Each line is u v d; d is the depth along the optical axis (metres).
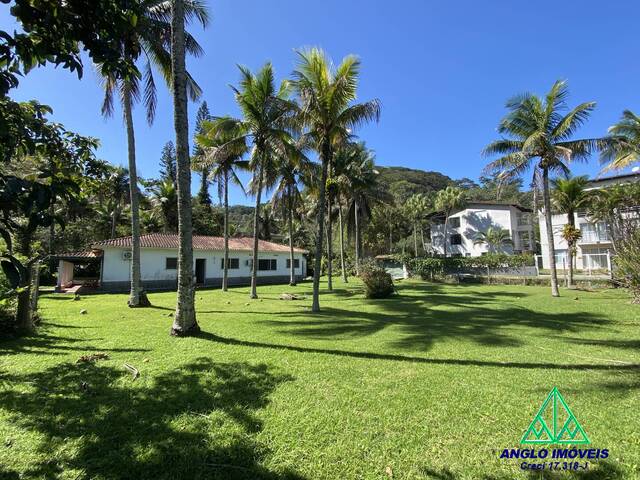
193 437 3.19
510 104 15.92
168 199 33.03
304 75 11.62
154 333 7.66
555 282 15.53
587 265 28.81
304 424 3.45
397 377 4.82
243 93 15.53
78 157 4.30
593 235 29.53
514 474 2.68
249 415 3.63
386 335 7.57
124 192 31.02
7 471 2.68
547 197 15.98
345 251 41.12
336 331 8.00
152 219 35.25
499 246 39.06
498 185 17.41
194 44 12.59
